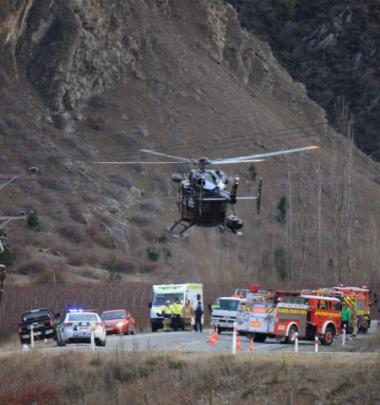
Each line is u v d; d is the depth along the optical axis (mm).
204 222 99875
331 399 91312
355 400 90938
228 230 101062
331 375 93688
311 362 97000
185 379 96875
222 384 95000
